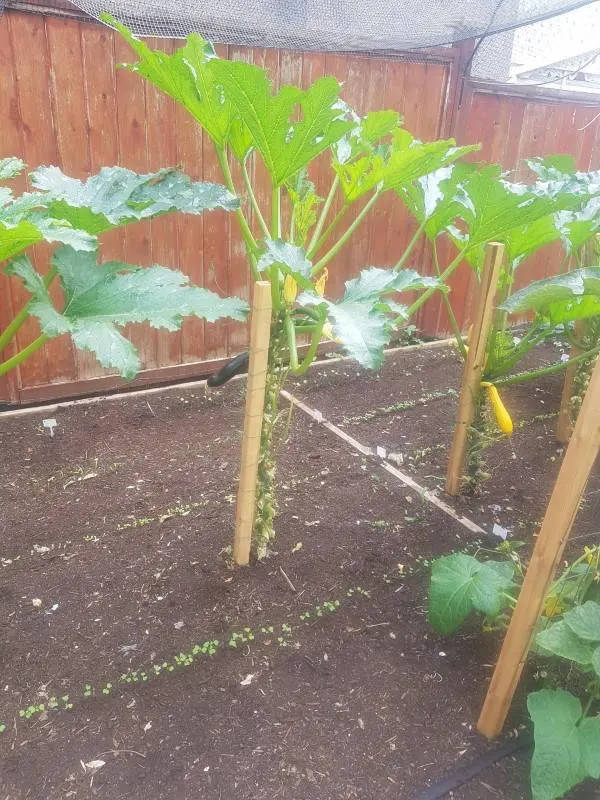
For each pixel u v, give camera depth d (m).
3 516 2.47
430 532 2.52
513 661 1.58
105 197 1.87
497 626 1.99
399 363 4.21
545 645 1.56
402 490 2.79
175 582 2.16
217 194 1.84
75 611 2.03
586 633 1.53
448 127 4.23
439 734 1.70
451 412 3.55
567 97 4.72
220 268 3.79
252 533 2.25
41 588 2.11
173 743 1.63
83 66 3.04
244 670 1.85
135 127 3.27
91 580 2.16
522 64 5.37
